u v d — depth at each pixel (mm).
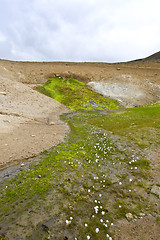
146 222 5910
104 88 58188
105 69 77562
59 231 5539
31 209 6531
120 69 78938
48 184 8188
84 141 15156
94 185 8289
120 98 51688
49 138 15656
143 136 16188
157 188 7887
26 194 7441
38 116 26000
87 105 41500
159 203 6922
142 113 29516
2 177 8867
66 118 29234
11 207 6641
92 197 7379
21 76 57094
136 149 13062
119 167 10281
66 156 11516
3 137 14055
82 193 7613
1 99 26688
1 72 53812
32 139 14711
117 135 17094
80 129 20297
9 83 36844
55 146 13703
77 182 8484
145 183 8469
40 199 7113
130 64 100125
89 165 10391
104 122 24516
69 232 5504
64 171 9500
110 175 9305
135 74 71438
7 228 5629
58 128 20750
